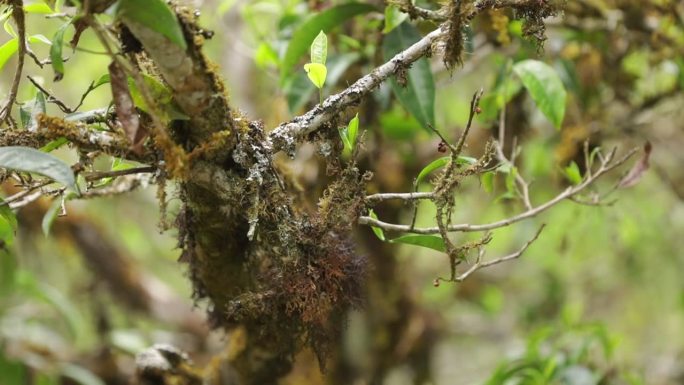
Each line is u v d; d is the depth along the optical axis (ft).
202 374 6.81
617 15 7.60
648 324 13.50
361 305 5.90
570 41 7.76
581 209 8.47
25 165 5.25
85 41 10.90
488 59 9.35
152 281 11.18
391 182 7.96
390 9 6.43
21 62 5.57
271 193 5.57
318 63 5.62
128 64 5.41
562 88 6.79
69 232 10.36
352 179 5.70
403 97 6.62
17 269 9.15
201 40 5.31
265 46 7.48
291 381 7.94
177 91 5.31
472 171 5.67
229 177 5.49
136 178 6.52
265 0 8.45
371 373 8.89
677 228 11.88
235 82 10.52
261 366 6.46
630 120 8.34
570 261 11.93
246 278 5.95
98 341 10.16
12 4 5.53
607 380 7.84
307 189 6.99
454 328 13.05
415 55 5.63
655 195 11.02
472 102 5.58
